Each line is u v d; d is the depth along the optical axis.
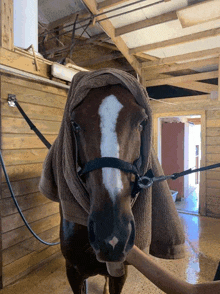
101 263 1.15
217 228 3.52
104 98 0.80
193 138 6.91
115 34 3.25
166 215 1.11
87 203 0.86
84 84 0.83
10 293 1.95
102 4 2.73
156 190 1.13
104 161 0.72
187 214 4.28
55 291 1.99
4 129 1.99
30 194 2.28
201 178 4.19
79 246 1.16
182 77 4.25
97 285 2.02
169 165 5.56
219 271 1.01
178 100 4.37
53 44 4.60
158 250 1.14
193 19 2.70
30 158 2.26
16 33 2.31
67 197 0.98
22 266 2.19
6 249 2.04
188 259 2.54
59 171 1.01
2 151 1.98
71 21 3.72
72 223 1.17
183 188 5.38
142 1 2.59
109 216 0.69
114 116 0.77
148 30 3.23
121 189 0.73
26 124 2.20
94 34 3.96
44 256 2.46
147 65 4.22
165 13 2.86
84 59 4.96
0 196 1.97
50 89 2.50
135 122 0.79
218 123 4.02
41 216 2.42
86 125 0.77
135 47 3.69
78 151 0.88
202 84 4.19
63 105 2.72
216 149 4.06
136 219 0.95
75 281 1.28
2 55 1.87
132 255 0.73
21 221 2.18
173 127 5.51
